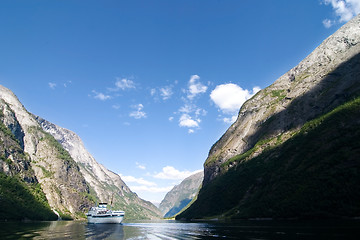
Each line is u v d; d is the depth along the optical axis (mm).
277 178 174250
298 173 152125
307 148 173625
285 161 190625
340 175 117500
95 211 186375
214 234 81250
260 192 187000
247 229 89688
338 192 110062
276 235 64500
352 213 97125
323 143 161750
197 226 133250
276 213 136750
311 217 112250
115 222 181500
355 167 114562
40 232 87625
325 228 70750
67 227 124250
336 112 184625
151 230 112875
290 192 141625
